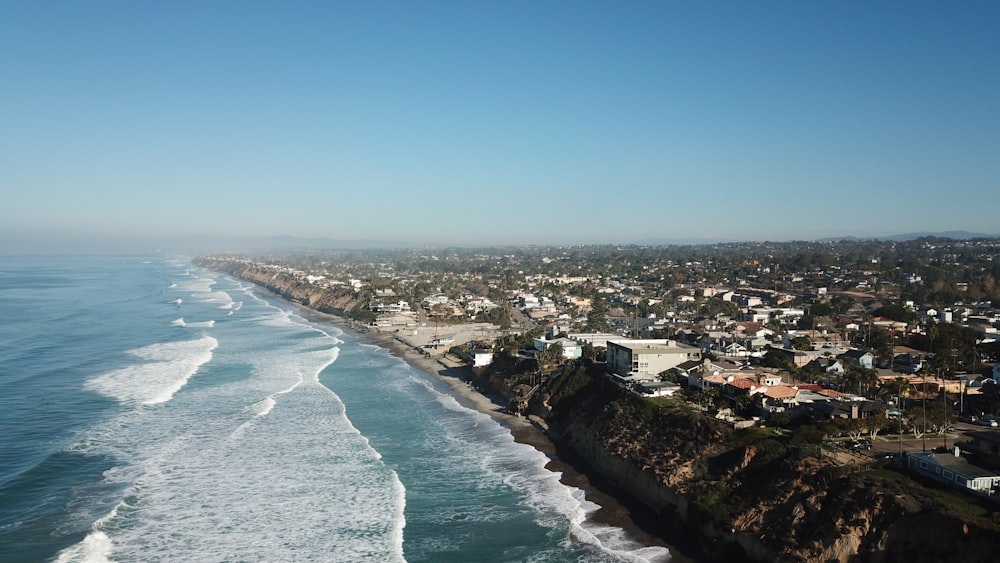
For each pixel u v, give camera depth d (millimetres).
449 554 58625
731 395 83000
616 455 76312
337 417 98625
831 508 53125
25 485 68750
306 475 74562
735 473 63844
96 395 105750
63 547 56219
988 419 74438
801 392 81562
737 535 56969
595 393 95312
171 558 55375
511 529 63469
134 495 67312
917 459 56969
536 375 112812
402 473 77375
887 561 48188
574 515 66562
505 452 85688
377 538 60062
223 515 63688
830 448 63250
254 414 97875
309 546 58250
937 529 46844
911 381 95375
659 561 57625
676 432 73562
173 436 86312
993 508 48344
